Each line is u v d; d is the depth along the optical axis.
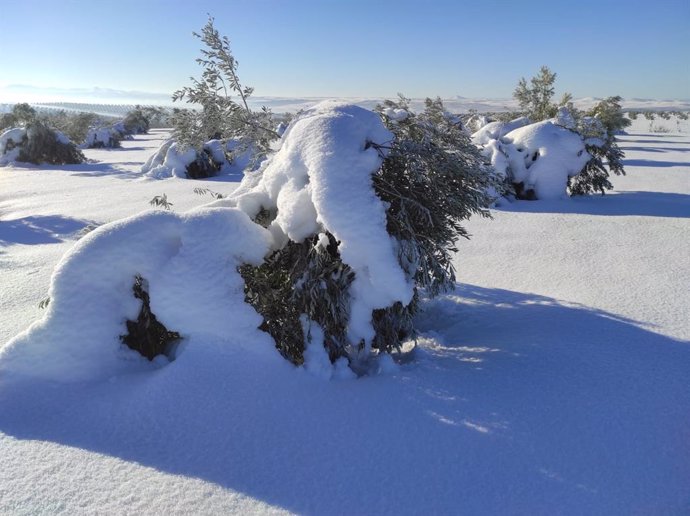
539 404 2.94
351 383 3.20
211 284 3.20
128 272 3.32
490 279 5.52
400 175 3.58
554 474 2.43
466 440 2.66
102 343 3.25
